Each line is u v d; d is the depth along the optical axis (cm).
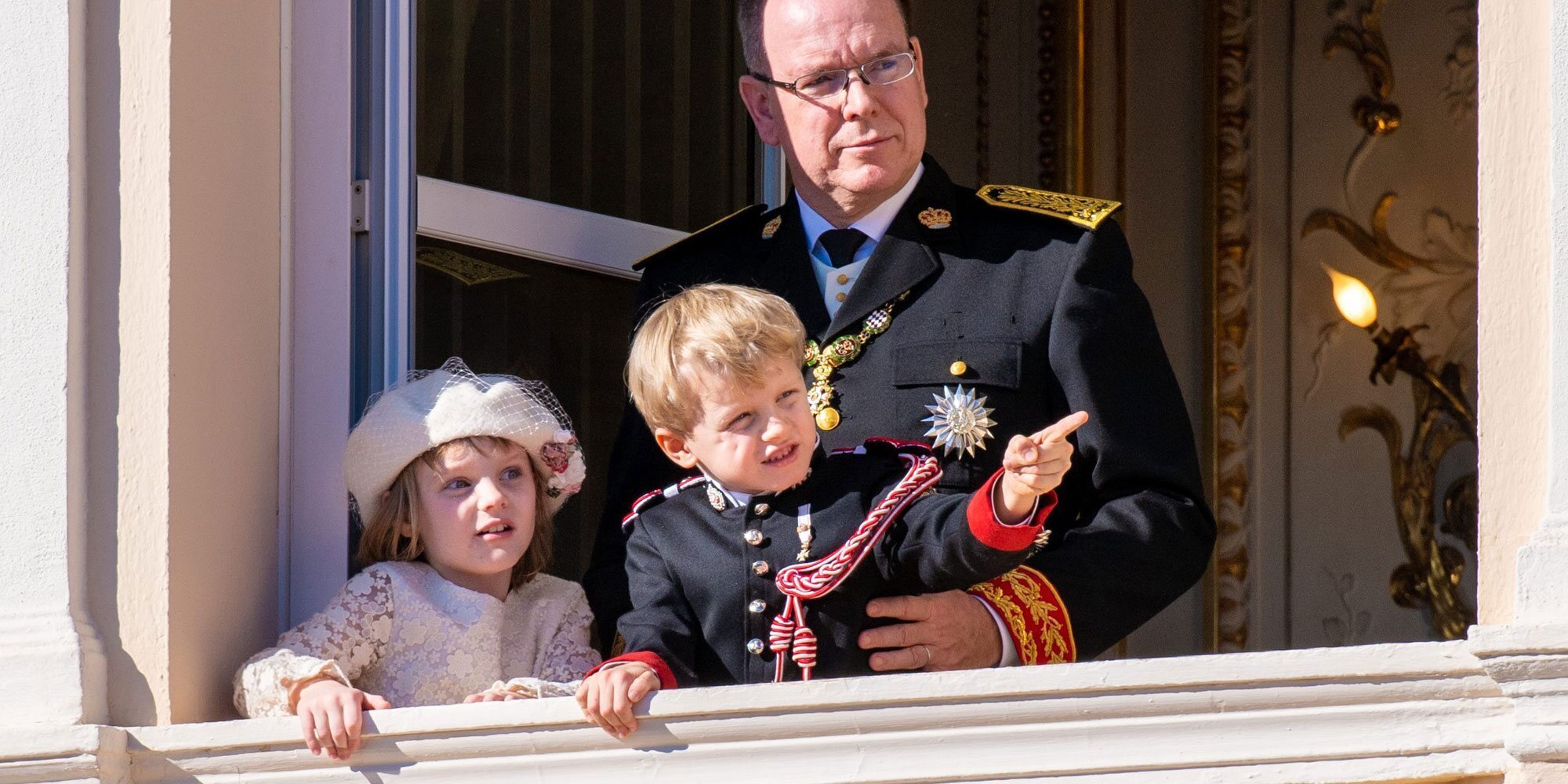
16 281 952
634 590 944
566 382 1245
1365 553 2025
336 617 980
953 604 900
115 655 933
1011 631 903
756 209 1159
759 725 822
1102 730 790
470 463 1010
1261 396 2059
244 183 1022
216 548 973
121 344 953
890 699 809
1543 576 755
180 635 936
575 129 1270
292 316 1058
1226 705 780
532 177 1239
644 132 1315
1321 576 2031
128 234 959
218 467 980
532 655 1030
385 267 1083
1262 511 2045
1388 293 2047
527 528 1023
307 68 1075
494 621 1009
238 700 941
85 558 941
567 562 1256
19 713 914
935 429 987
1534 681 735
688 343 916
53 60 962
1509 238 787
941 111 2075
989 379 998
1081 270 1016
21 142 960
